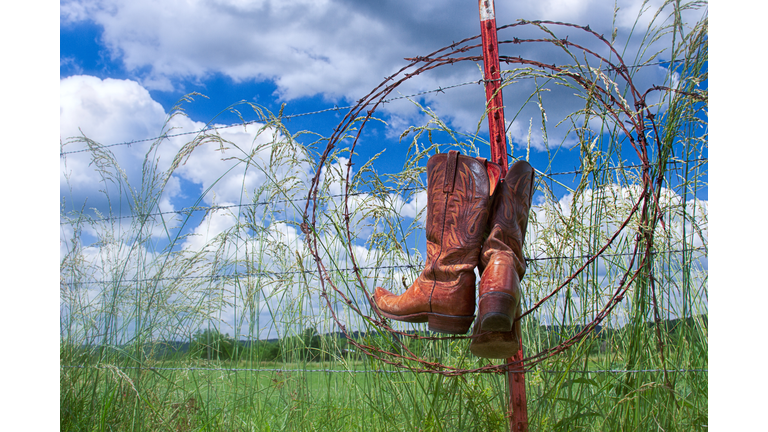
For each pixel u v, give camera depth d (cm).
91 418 223
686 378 186
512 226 178
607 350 197
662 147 183
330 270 245
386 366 219
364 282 234
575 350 181
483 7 200
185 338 255
